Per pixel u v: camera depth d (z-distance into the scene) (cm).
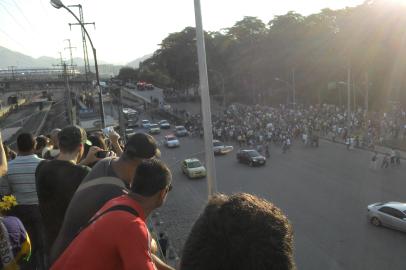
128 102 9681
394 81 6769
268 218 182
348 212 2361
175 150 5016
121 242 230
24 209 473
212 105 9375
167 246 1688
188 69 9556
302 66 8025
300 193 2838
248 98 9169
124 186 323
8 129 5003
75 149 410
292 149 4612
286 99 8369
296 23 8406
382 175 3216
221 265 176
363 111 6159
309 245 1925
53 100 9438
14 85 8588
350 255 1784
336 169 3519
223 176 3544
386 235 1969
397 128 4900
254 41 9069
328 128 5453
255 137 5072
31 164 488
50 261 306
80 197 316
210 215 185
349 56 6253
